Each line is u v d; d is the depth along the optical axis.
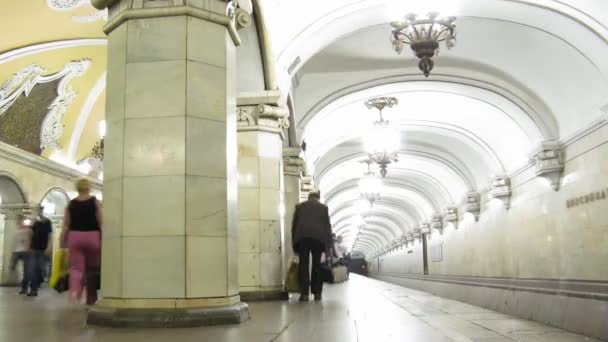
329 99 13.03
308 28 9.28
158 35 4.58
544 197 13.40
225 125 4.66
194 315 4.18
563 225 12.36
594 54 9.63
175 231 4.36
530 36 10.70
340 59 11.93
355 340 3.48
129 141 4.49
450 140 18.42
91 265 6.24
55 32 11.50
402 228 38.62
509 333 9.38
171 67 4.54
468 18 10.25
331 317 5.10
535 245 13.98
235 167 4.89
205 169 4.51
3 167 13.48
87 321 4.37
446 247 24.44
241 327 4.12
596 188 10.73
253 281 8.28
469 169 19.22
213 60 4.67
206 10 4.65
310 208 8.01
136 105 4.52
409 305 9.07
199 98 4.56
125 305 4.30
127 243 4.37
